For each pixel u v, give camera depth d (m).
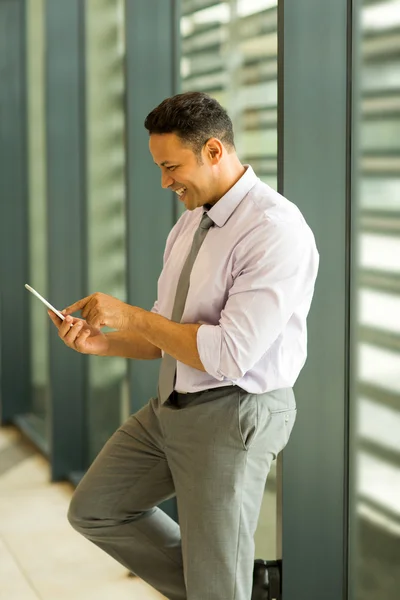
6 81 7.09
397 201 3.01
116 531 3.29
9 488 5.70
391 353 3.10
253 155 3.79
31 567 4.41
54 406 5.79
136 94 4.59
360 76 3.18
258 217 2.77
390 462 3.16
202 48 4.23
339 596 3.46
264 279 2.70
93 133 5.52
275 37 3.54
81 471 5.88
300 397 3.35
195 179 2.81
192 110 2.75
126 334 3.27
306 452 3.38
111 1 5.07
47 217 5.77
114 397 5.32
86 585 4.18
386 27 3.02
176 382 2.97
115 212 5.19
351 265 3.30
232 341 2.70
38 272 6.70
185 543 2.95
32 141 6.71
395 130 3.00
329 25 3.23
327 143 3.27
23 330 7.23
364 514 3.34
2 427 7.27
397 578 3.17
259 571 3.42
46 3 5.64
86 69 5.61
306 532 3.42
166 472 3.22
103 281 5.50
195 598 2.93
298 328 2.87
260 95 3.69
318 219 3.29
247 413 2.85
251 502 2.92
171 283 3.10
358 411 3.33
